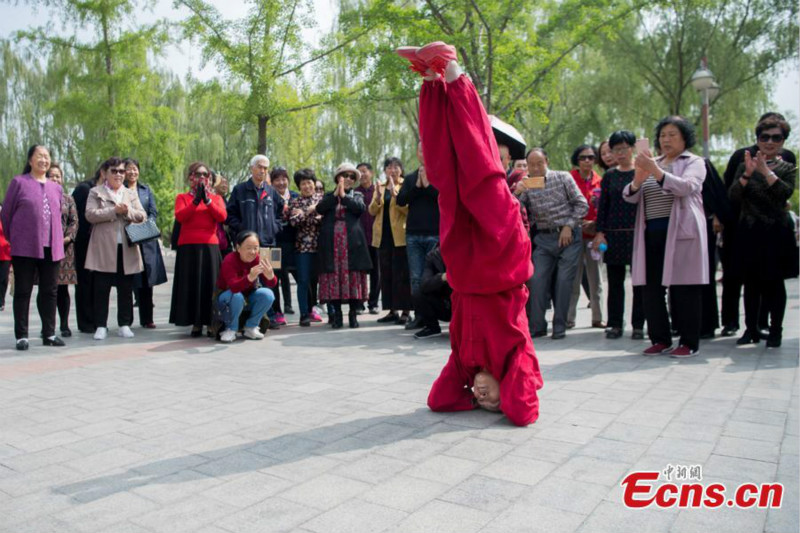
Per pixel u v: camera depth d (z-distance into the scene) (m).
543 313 6.55
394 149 25.41
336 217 7.38
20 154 25.08
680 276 5.15
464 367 3.70
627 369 4.77
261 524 2.26
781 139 5.54
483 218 3.25
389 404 3.91
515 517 2.28
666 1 15.45
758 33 21.89
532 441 3.12
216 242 7.04
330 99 14.63
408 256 7.09
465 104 3.18
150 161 19.61
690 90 22.92
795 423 3.31
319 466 2.83
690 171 5.16
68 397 4.24
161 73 19.45
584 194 7.60
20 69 24.33
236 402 4.04
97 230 6.89
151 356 5.81
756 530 2.17
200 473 2.78
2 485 2.70
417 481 2.63
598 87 23.62
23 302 6.23
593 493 2.48
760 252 5.49
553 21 15.31
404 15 14.30
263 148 14.22
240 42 13.59
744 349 5.59
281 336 7.00
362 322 8.16
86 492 2.60
